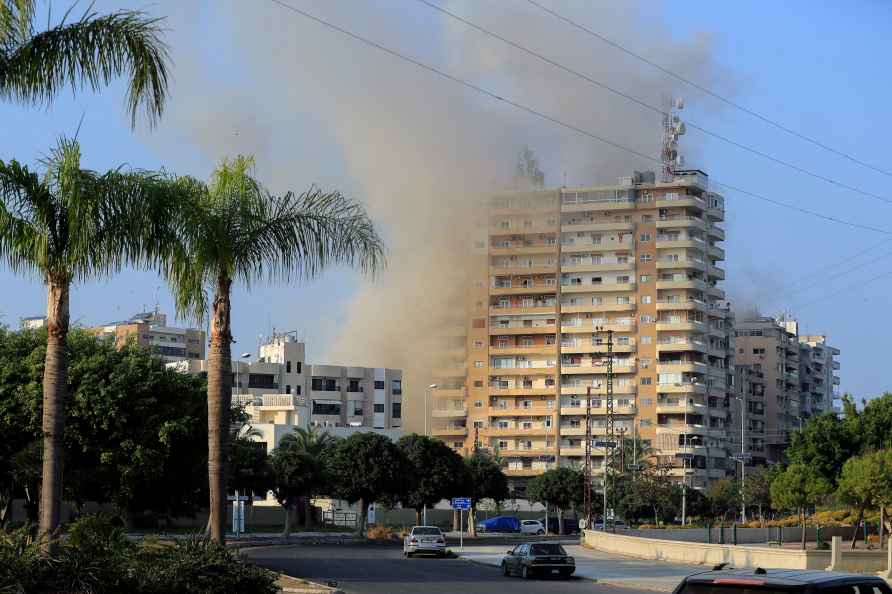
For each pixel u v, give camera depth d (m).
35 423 42.53
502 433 162.62
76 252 22.30
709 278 164.62
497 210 166.12
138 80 21.00
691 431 153.75
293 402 124.00
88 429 44.59
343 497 88.56
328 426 128.50
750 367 175.00
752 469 168.00
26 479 43.00
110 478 44.94
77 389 43.91
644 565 54.28
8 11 18.83
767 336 182.12
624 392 158.12
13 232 22.55
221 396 28.72
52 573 18.62
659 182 162.50
